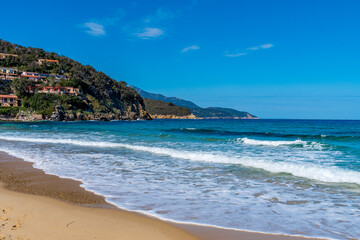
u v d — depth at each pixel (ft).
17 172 33.99
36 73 395.75
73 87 376.27
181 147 62.13
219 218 18.84
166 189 26.61
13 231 15.05
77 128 145.89
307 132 124.26
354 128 168.04
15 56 448.24
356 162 42.16
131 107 487.61
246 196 24.43
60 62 476.95
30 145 64.28
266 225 17.71
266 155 50.01
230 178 31.65
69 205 20.97
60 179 30.37
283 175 33.19
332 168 37.06
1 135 94.79
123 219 18.17
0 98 328.29
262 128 168.35
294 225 17.79
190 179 31.09
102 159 44.93
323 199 23.62
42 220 17.20
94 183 28.68
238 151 55.52
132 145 64.34
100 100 414.62
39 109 326.44
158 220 18.22
